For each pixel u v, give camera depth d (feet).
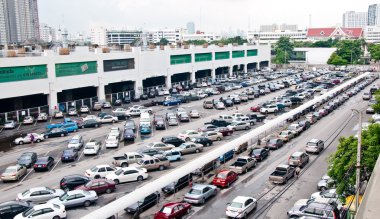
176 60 353.51
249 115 232.32
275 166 150.61
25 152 171.83
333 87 356.38
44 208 102.42
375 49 561.43
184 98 296.30
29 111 239.91
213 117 241.76
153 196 113.19
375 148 100.48
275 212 108.68
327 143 181.98
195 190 116.98
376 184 56.90
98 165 140.67
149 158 147.13
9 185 133.59
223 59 422.00
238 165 143.23
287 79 402.31
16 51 258.16
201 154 168.04
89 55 269.64
